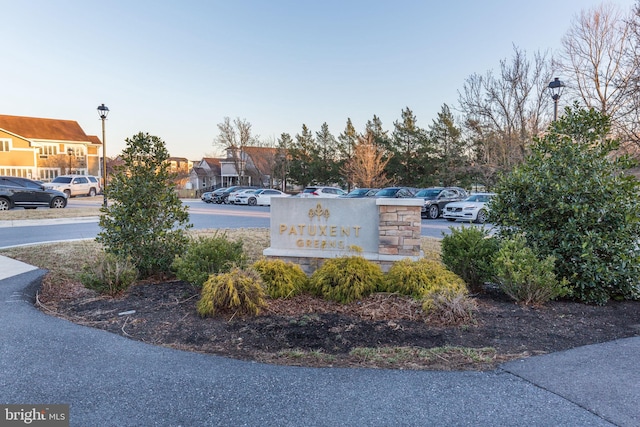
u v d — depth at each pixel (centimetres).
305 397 280
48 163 4628
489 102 2517
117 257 569
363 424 248
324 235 625
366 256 597
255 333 400
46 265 719
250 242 984
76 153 4922
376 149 3938
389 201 593
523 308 475
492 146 2583
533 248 530
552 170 556
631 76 1822
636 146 1641
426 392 286
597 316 455
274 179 5028
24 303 506
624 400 273
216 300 443
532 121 2361
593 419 251
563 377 307
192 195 4647
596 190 516
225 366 329
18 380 304
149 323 432
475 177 3234
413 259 572
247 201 2936
